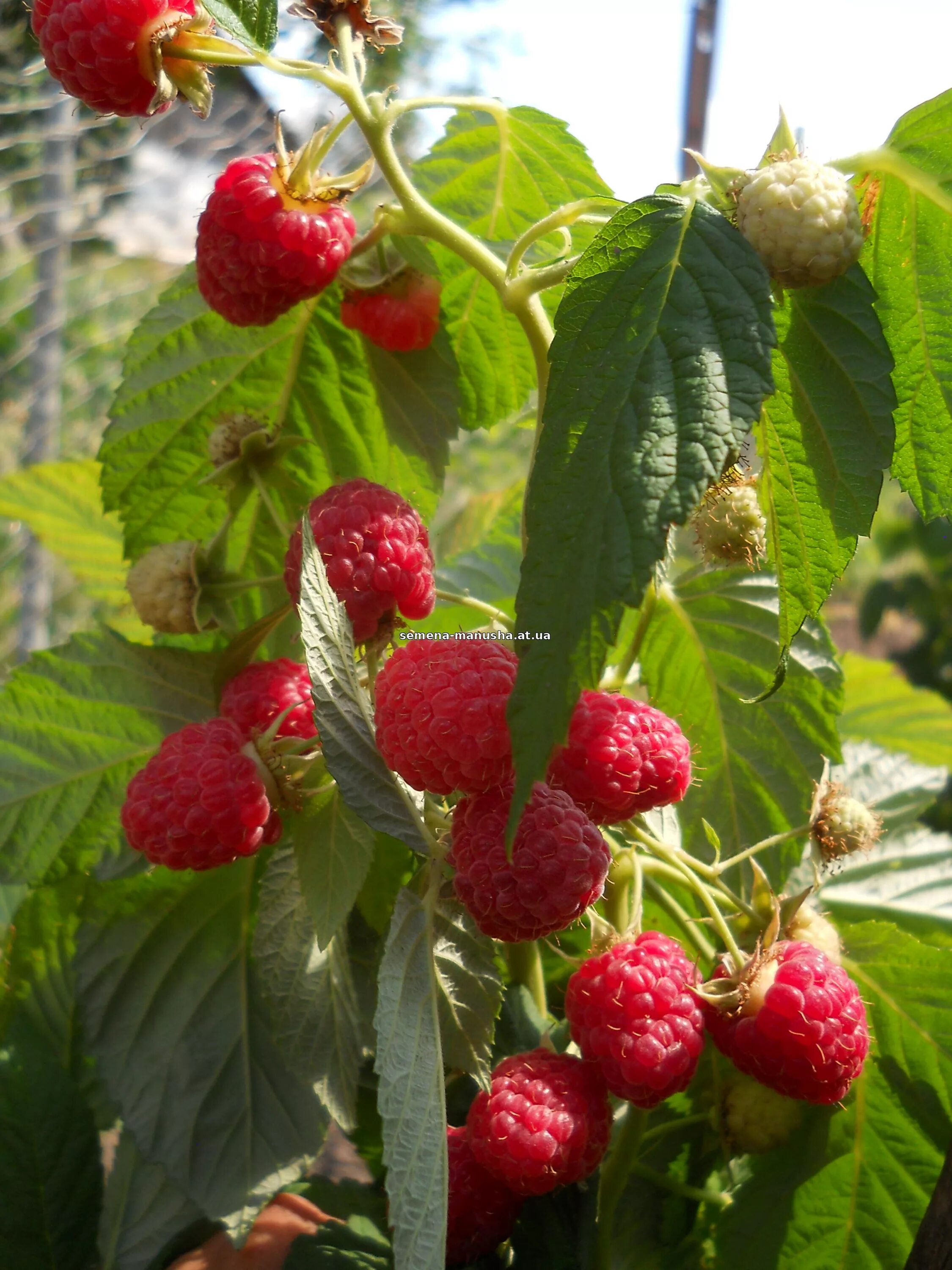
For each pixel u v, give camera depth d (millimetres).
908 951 308
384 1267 282
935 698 518
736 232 234
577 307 233
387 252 294
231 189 266
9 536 1041
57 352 978
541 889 226
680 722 327
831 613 1879
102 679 311
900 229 259
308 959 275
